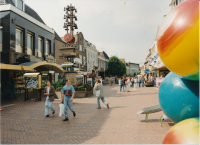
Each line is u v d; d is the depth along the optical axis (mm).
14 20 12641
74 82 13117
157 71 25578
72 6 14969
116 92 16078
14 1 14289
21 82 13664
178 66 2488
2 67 9406
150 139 3768
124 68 51969
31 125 5023
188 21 2297
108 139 3834
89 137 3986
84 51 33656
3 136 4051
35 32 15648
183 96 3100
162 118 5012
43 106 8367
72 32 14977
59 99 11234
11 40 12391
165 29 2533
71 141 3738
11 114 6539
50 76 18219
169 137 2150
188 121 2291
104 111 7117
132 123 5145
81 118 5906
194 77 2566
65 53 13258
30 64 12281
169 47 2451
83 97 12164
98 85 7703
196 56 2234
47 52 18250
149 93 14062
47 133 4289
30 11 18016
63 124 5145
